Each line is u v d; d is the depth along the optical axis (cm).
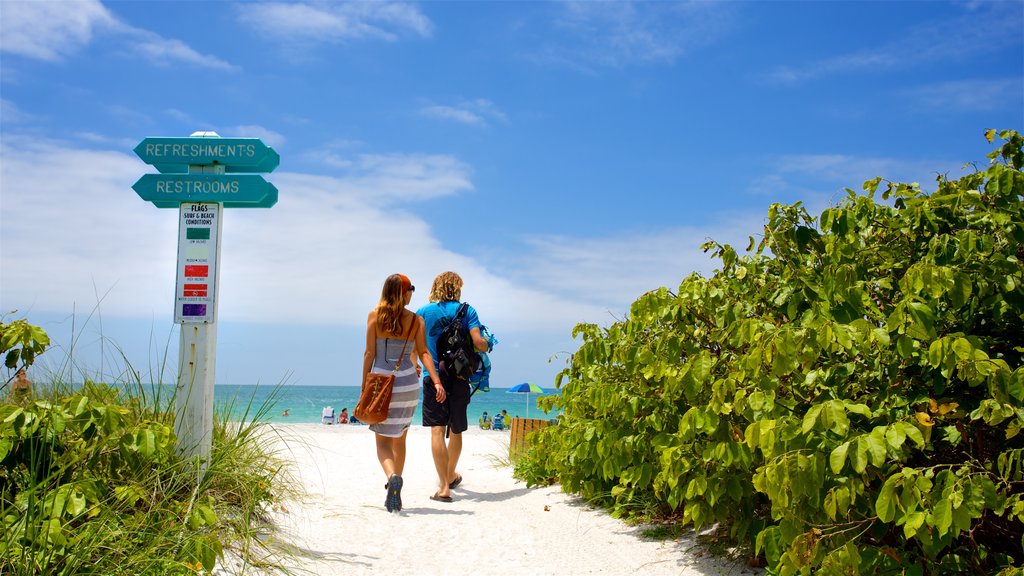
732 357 402
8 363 429
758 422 329
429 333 654
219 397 580
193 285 491
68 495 321
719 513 411
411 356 586
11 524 322
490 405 7906
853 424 344
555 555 457
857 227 399
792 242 414
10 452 346
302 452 841
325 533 485
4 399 433
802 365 359
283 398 573
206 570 342
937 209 364
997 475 294
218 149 500
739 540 414
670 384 401
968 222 355
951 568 301
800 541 304
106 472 387
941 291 302
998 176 344
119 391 484
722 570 418
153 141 499
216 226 496
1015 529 320
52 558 303
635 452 512
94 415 354
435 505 603
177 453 460
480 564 438
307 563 417
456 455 654
